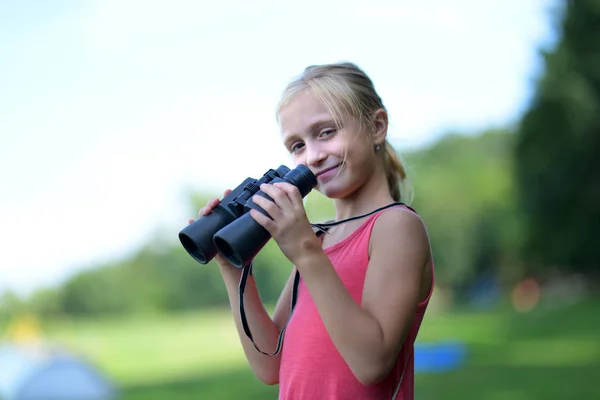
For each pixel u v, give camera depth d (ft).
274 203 8.27
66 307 244.83
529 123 114.21
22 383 46.52
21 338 156.56
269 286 168.35
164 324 193.06
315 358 8.71
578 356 58.39
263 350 9.93
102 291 246.06
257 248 8.25
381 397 8.63
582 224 127.75
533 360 57.57
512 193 141.90
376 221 9.11
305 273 8.18
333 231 9.68
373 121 9.68
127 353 97.60
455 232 244.83
